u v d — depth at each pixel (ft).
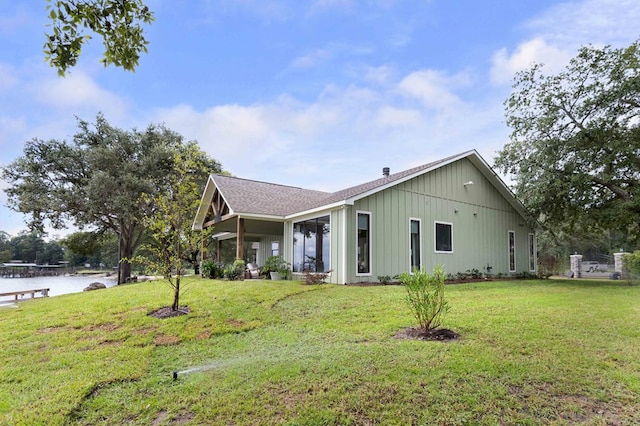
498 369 13.76
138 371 15.26
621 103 42.96
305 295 30.71
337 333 19.75
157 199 27.20
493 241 54.29
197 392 13.03
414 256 43.91
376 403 11.62
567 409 11.28
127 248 79.87
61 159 74.79
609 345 16.60
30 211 72.49
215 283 40.04
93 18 13.12
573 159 47.03
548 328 19.21
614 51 42.57
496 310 23.77
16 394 13.38
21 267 201.26
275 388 12.97
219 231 65.82
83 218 76.54
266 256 67.72
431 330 18.81
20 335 21.21
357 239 38.99
